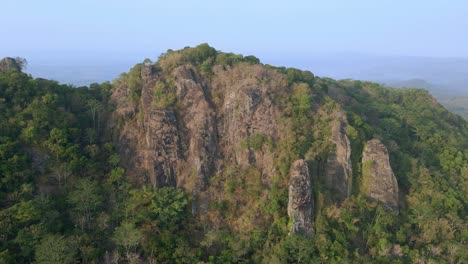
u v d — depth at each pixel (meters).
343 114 80.75
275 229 69.25
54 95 81.56
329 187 74.38
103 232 66.62
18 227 61.03
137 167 79.12
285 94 82.88
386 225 71.25
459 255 70.12
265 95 80.81
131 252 64.12
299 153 74.06
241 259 66.19
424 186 79.62
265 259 65.88
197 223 72.31
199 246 68.06
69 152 73.06
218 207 73.69
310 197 69.44
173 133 78.94
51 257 56.50
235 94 80.81
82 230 65.38
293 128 76.75
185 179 77.19
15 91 80.00
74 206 68.31
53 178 71.75
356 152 77.69
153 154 77.94
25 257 59.16
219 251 67.88
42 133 74.12
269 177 74.50
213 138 79.56
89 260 61.56
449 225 74.06
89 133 80.06
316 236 67.50
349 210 71.44
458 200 78.38
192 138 79.12
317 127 78.62
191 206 74.00
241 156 77.81
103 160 78.75
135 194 72.56
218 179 76.56
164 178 77.81
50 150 73.12
